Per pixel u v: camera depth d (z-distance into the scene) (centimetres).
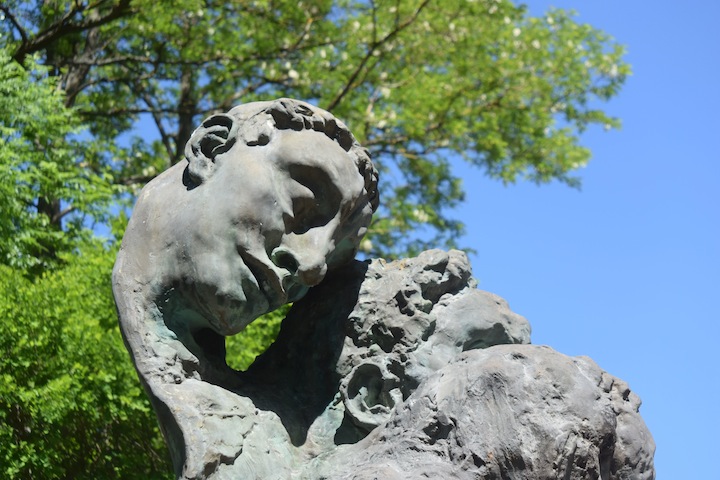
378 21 1536
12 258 1077
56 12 1462
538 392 418
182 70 1559
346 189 457
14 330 949
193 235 446
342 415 462
